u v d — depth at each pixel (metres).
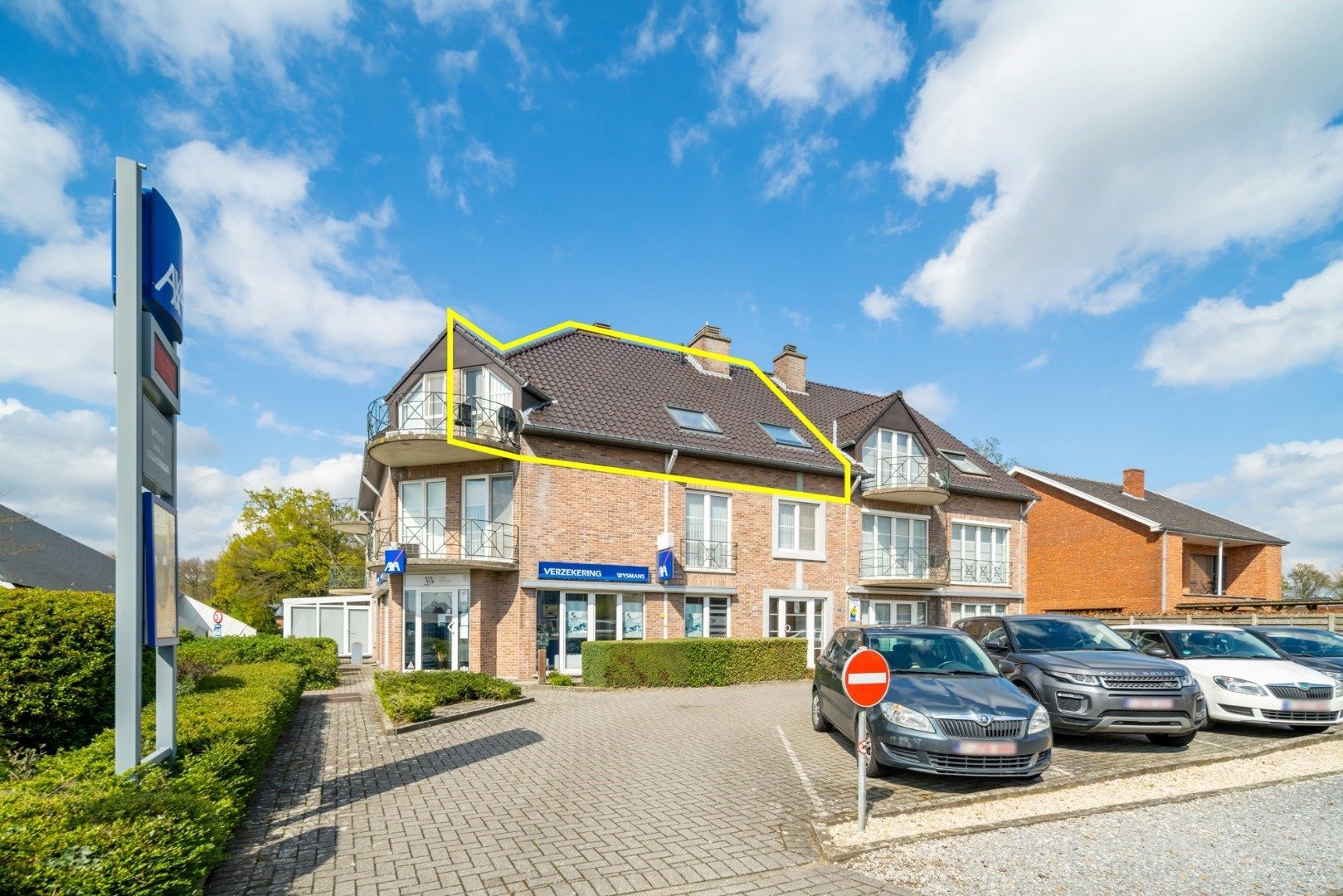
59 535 26.20
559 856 5.32
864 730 5.92
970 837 5.68
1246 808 6.41
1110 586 27.86
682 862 5.23
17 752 6.65
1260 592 29.58
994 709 7.05
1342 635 12.49
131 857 3.73
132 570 5.21
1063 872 5.02
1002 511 24.97
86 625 7.14
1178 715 8.53
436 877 4.93
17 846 3.72
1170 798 6.62
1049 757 7.11
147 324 5.52
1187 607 24.75
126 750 5.11
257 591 35.81
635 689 14.91
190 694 8.41
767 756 8.55
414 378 18.09
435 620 16.80
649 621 17.80
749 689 15.29
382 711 11.13
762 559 19.66
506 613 16.45
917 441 23.33
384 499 18.86
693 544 18.69
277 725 8.23
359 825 5.98
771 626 19.73
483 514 17.16
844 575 21.05
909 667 8.34
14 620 6.75
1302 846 5.49
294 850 5.41
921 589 22.56
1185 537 27.33
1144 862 5.18
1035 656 9.45
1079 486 29.50
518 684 15.42
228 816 5.02
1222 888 4.78
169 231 5.88
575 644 16.97
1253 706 9.62
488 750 8.82
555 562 16.70
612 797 6.81
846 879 4.94
